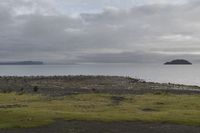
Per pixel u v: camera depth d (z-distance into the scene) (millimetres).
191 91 112812
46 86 131000
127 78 194375
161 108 66062
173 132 41844
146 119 49438
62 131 41500
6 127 43062
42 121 46562
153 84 151250
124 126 44781
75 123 46156
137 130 42594
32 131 41312
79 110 61281
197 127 44969
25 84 141875
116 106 68562
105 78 187750
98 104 72250
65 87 126625
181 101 78062
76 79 177750
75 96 90062
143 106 68875
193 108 66250
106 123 46531
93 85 140375
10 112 52531
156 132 41688
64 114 52031
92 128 43250
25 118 48344
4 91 107250
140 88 123875
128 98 85125
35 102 76000
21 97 87250
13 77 188875
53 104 71062
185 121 48344
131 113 56250
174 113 56094
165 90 115188
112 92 105312
